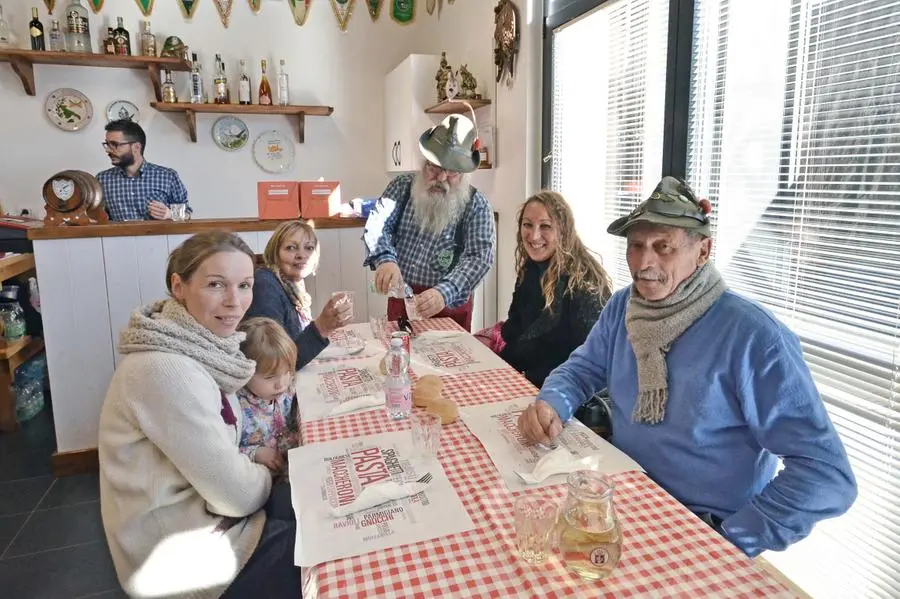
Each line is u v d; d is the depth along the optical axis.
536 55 2.98
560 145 2.94
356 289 2.90
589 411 1.68
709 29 1.94
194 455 1.11
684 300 1.19
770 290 1.78
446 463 1.16
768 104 1.73
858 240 1.49
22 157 3.93
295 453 1.20
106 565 1.98
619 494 1.05
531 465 1.15
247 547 1.19
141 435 1.13
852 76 1.48
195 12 4.06
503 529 0.94
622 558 0.87
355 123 4.49
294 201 2.80
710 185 1.98
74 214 2.47
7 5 3.74
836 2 1.51
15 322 3.12
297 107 4.11
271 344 1.43
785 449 1.06
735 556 0.87
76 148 3.99
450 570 0.85
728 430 1.16
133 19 3.96
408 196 2.52
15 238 3.14
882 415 1.47
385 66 4.48
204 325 1.23
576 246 1.88
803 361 1.10
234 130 4.26
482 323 3.56
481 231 2.41
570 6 2.70
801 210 1.65
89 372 2.53
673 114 2.08
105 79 3.98
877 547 1.50
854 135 1.48
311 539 0.92
